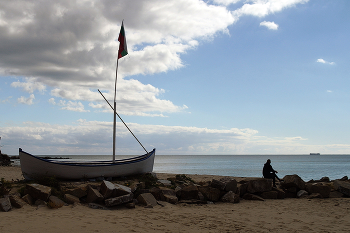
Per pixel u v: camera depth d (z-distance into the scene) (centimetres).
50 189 1046
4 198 934
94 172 1503
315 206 1185
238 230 781
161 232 741
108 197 1073
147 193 1178
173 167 6962
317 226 831
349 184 1511
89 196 1073
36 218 814
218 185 1338
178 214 974
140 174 1744
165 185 1547
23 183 1338
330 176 4134
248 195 1387
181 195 1270
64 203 1018
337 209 1111
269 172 1602
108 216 891
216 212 1039
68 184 1317
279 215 995
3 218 789
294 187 1505
